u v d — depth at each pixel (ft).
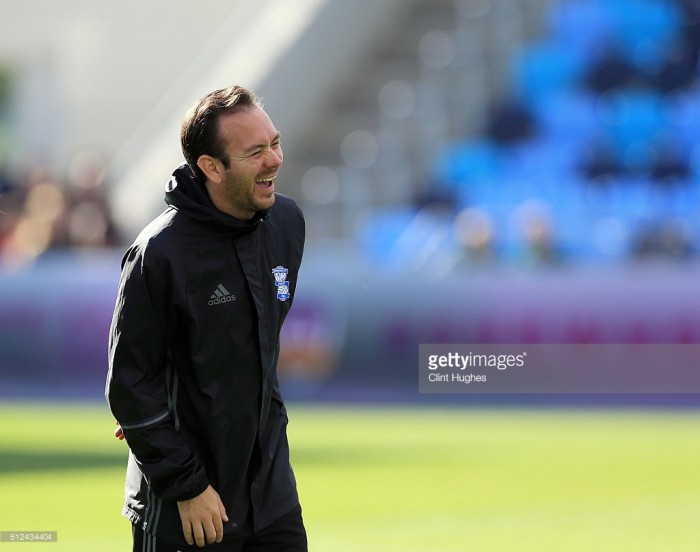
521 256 177.99
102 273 162.50
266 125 42.80
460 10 246.88
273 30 254.06
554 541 81.76
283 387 159.63
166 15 282.56
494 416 152.76
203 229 42.60
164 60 279.90
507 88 233.96
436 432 138.92
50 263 171.53
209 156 42.42
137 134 263.90
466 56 241.76
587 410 153.99
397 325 157.28
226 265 42.93
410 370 156.87
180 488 42.27
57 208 180.45
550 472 111.65
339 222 225.97
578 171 215.31
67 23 286.05
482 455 122.01
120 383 42.29
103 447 127.03
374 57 246.06
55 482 104.12
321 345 158.81
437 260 195.31
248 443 43.78
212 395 43.06
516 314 155.22
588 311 153.99
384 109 240.12
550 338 154.51
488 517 89.92
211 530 42.57
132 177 240.53
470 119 232.53
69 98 282.15
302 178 234.99
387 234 208.33
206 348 42.88
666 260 195.62
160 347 42.75
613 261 194.18
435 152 229.04
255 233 43.78
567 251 195.11
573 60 231.09
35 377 163.84
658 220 201.98
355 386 157.99
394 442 130.82
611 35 230.27
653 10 232.32
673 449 126.21
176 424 43.27
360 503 95.81
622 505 95.50
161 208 227.20
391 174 229.25
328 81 242.17
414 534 83.87
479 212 193.06
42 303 163.73
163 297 42.24
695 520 89.40
